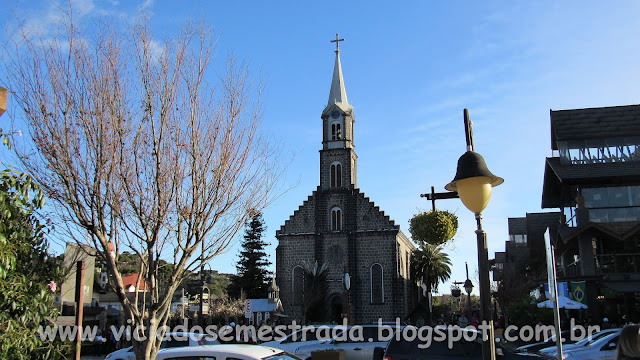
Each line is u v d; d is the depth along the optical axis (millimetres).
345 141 63781
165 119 10711
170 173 10602
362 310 58531
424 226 14516
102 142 9961
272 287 59812
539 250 50031
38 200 9008
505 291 46000
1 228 8312
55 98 9797
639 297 32281
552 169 35844
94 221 9930
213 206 10883
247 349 10898
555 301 7945
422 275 69000
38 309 9117
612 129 35969
